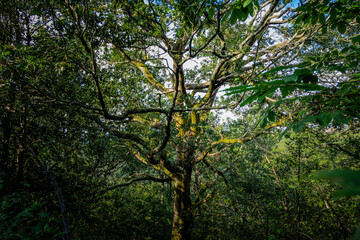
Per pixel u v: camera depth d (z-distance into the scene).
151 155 6.95
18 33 5.28
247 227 8.07
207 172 11.49
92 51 4.07
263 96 1.08
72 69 5.00
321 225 7.36
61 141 5.19
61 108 5.05
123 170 9.45
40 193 4.95
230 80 9.65
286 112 5.27
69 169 5.34
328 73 4.11
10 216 3.25
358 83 1.29
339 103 1.34
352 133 5.74
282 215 6.19
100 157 6.24
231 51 6.76
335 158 6.46
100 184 6.54
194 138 7.47
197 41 8.01
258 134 6.98
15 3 4.96
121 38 5.61
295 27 5.88
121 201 9.13
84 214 5.70
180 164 8.88
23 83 4.39
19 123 4.75
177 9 4.44
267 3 5.76
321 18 1.90
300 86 1.01
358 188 0.28
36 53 4.66
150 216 9.88
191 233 8.83
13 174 4.64
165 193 12.84
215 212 10.09
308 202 7.31
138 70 9.74
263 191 7.96
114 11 5.31
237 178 10.37
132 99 8.50
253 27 7.48
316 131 5.76
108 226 7.60
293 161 5.79
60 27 4.44
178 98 7.81
